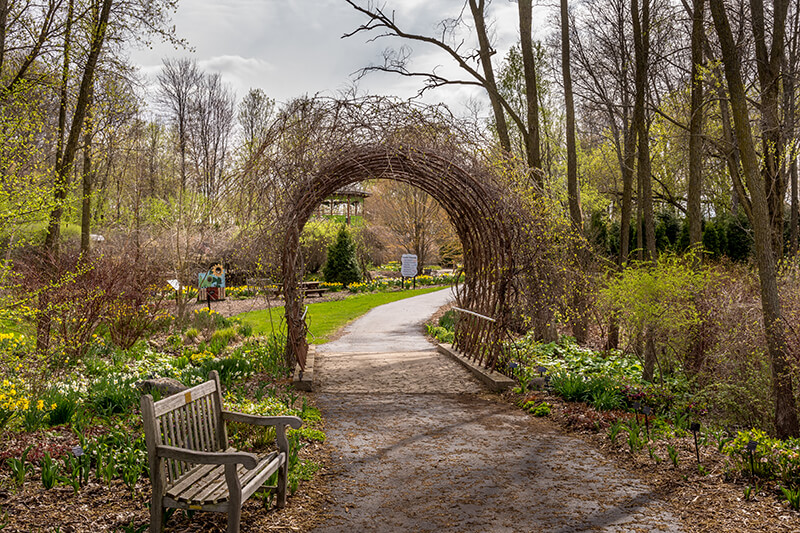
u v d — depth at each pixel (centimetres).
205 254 2025
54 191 862
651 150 1922
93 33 1035
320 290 2420
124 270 983
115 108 1163
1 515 358
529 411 685
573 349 1064
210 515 377
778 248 1064
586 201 2512
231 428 529
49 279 848
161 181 2377
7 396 489
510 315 887
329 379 871
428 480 467
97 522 357
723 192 2445
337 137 820
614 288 857
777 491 417
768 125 1029
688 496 422
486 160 871
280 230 822
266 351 967
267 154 818
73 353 834
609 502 420
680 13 1120
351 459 516
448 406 718
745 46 1057
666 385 780
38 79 1004
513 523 387
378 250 3578
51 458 438
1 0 755
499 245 892
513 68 1514
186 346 1110
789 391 570
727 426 616
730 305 715
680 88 1302
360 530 376
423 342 1346
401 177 982
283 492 402
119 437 481
